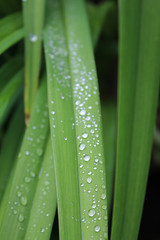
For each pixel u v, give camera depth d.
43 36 0.41
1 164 0.41
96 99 0.37
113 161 0.41
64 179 0.34
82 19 0.42
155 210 0.54
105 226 0.33
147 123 0.37
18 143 0.42
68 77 0.39
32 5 0.38
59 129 0.35
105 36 0.51
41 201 0.35
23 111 0.44
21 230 0.34
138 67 0.37
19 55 0.45
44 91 0.41
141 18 0.37
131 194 0.36
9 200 0.35
